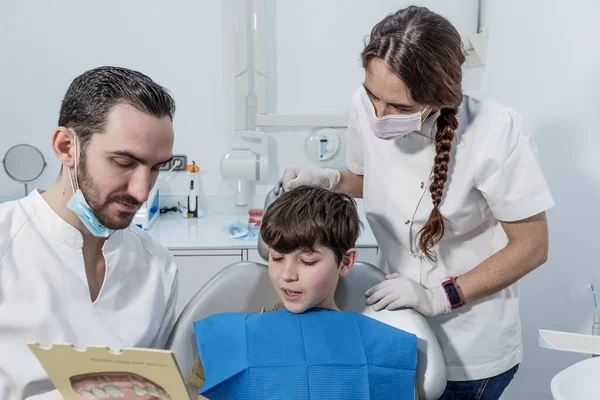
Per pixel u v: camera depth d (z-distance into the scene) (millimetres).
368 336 1129
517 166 1234
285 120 2625
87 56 2572
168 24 2559
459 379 1416
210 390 1080
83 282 1089
